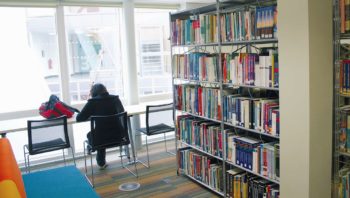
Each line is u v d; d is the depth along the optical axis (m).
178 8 5.97
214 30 3.38
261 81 2.85
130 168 4.61
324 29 2.34
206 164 3.71
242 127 3.14
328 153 2.50
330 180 2.55
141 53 5.84
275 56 2.68
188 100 3.93
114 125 3.98
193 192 3.74
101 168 4.65
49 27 4.96
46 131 3.83
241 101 3.11
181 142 4.18
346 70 2.39
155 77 6.02
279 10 2.44
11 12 4.75
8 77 4.84
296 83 2.39
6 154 2.42
